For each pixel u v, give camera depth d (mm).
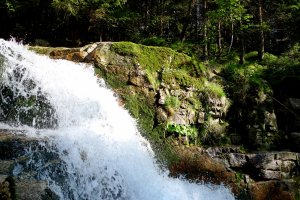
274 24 13648
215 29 12352
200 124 8148
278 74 10234
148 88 7941
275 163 7645
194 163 7418
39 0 11977
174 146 7578
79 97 7148
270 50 14664
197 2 13219
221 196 7129
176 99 8031
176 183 6770
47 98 6855
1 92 6531
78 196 4938
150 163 6781
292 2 11828
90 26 12797
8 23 13094
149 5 14477
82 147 5367
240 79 9031
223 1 10406
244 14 11562
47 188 4328
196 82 8422
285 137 8719
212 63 9641
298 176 7801
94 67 7918
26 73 6953
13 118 6523
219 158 7586
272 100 9062
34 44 12469
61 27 13148
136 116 7633
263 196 7344
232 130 8531
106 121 7125
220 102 8461
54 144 4977
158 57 8328
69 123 6859
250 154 7676
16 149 4680
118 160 5957
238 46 13898
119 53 8102
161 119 7750
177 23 14852
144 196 6031
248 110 8680
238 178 7395
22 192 4020
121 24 12898
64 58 8219
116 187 5629
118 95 7734
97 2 11711
